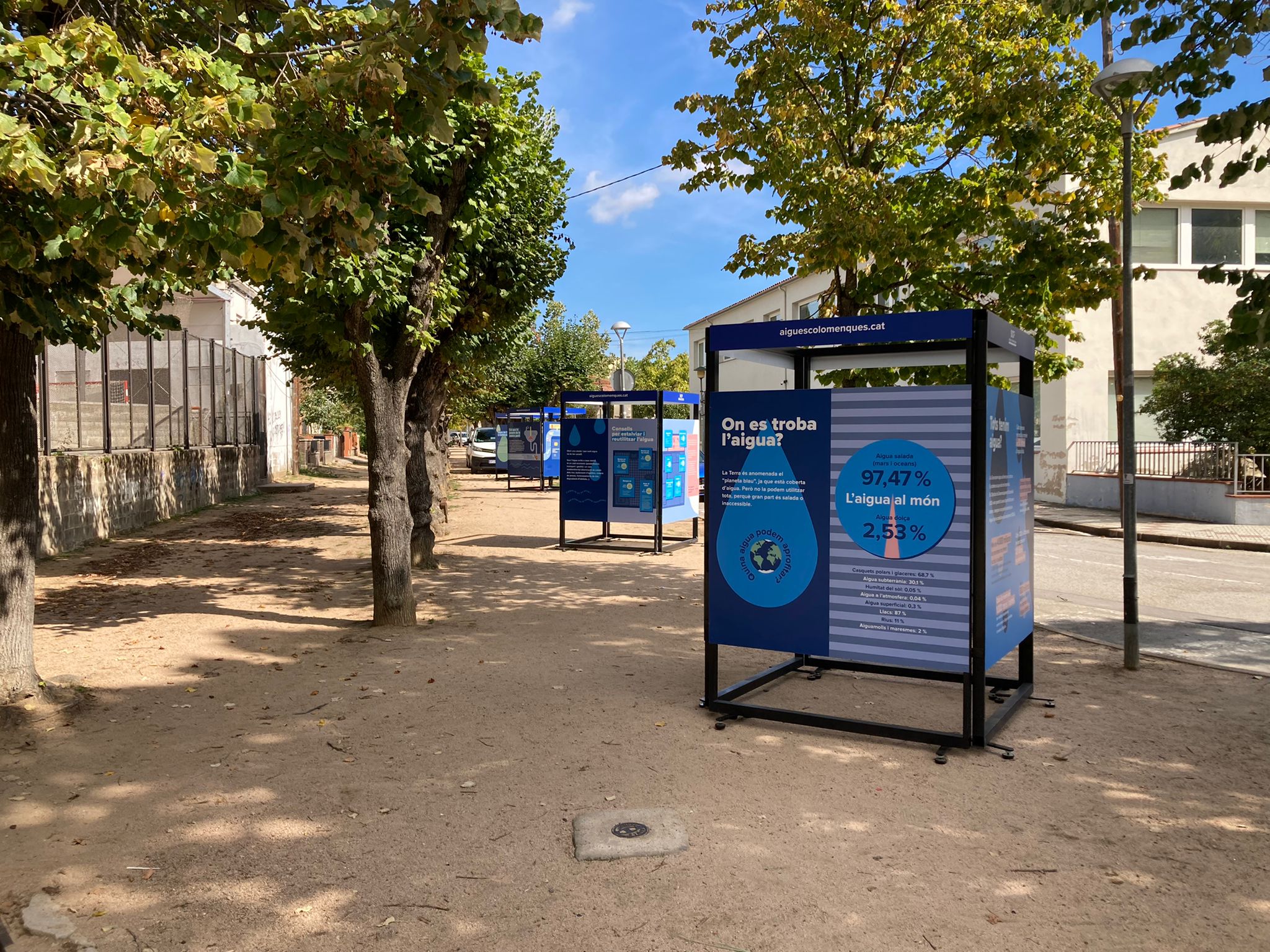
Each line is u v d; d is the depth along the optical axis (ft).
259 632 26.03
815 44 29.60
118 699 19.15
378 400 26.91
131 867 11.55
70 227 13.37
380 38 13.65
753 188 30.27
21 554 18.29
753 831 12.59
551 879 11.20
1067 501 70.85
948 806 13.48
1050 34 29.01
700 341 141.90
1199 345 67.67
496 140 29.94
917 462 16.63
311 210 13.78
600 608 30.30
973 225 29.30
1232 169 16.05
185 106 12.84
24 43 11.60
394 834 12.49
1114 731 17.12
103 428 49.60
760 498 18.01
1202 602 32.35
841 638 17.33
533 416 97.19
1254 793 14.02
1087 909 10.48
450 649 24.02
